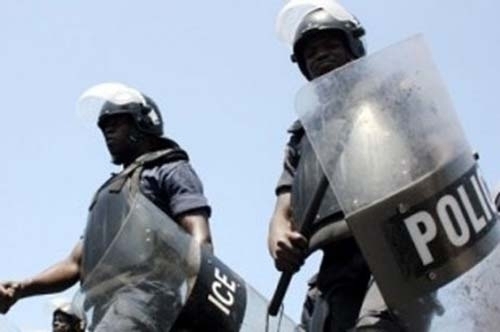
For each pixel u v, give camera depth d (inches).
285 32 183.5
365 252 138.8
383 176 140.4
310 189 168.4
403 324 137.6
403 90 146.0
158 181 206.2
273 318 186.1
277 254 162.1
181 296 191.5
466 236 139.4
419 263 137.6
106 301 195.5
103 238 200.7
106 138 221.9
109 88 222.7
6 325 205.3
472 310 138.4
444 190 139.9
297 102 148.5
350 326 162.1
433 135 143.2
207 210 206.2
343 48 178.7
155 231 195.6
